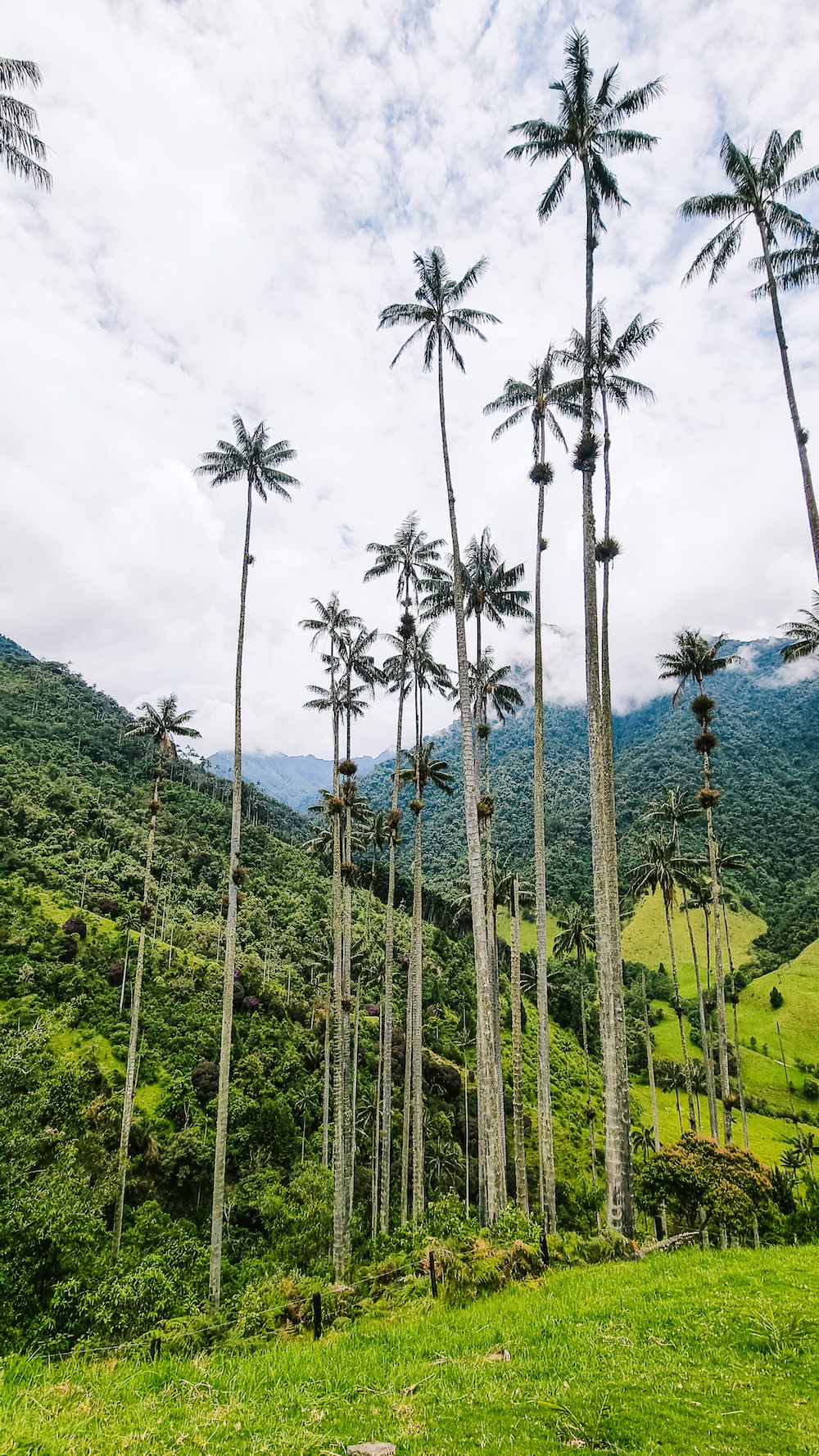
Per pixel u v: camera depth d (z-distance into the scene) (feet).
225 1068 73.82
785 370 67.72
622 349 77.92
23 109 54.03
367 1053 174.50
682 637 120.16
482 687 99.86
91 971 161.58
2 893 179.73
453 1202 79.51
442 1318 33.45
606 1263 44.96
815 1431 19.31
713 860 115.24
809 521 64.54
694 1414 20.63
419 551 106.93
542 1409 21.18
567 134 66.95
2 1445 16.90
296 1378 25.36
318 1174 108.37
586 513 66.95
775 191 69.62
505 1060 186.09
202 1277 73.67
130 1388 23.77
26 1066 68.23
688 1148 68.08
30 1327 45.75
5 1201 50.70
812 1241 57.62
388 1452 18.13
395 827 106.52
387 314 80.38
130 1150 116.47
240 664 90.63
